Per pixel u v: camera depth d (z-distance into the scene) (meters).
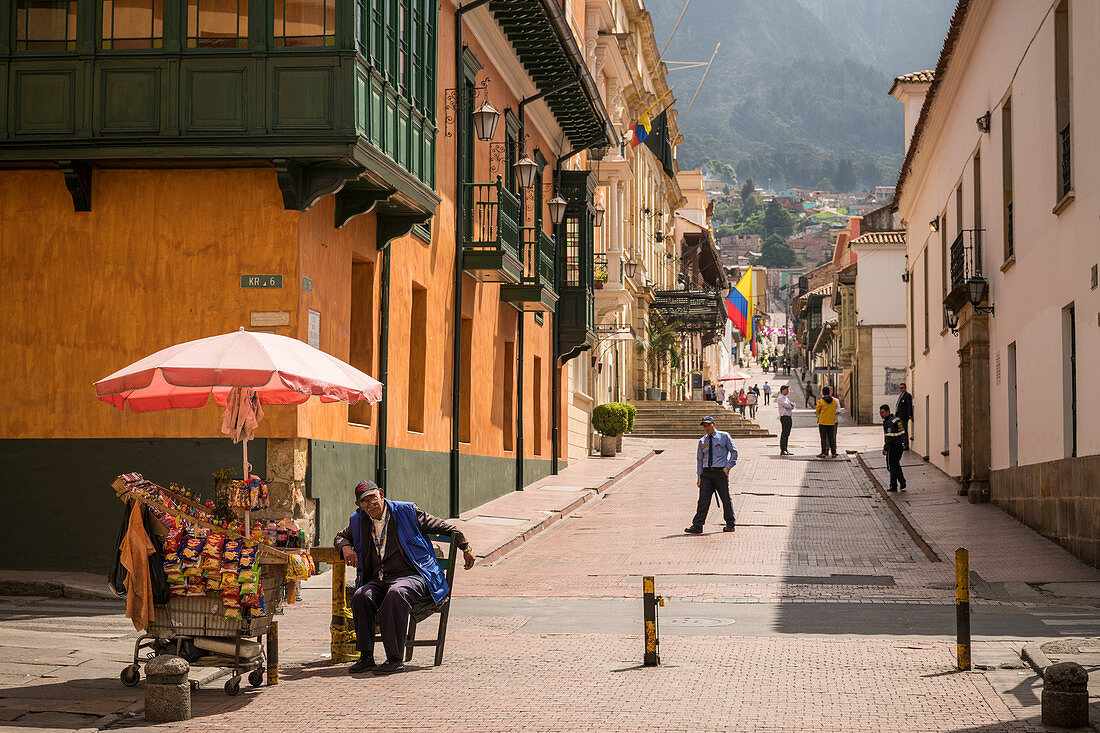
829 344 82.25
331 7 13.84
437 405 20.33
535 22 23.20
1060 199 17.48
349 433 16.12
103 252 14.41
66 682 8.55
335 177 14.16
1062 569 15.41
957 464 26.92
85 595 13.02
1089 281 15.90
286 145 13.70
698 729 7.20
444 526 9.80
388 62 15.44
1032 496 19.03
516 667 9.41
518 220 23.47
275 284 14.27
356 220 16.39
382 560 9.65
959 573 9.04
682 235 74.25
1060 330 17.48
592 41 37.28
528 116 26.48
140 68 13.84
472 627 11.80
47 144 13.82
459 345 21.25
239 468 14.16
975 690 8.20
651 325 53.47
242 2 13.91
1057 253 17.69
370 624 9.39
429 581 9.58
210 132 13.73
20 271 14.47
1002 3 21.59
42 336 14.41
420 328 19.70
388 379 17.64
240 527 8.70
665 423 45.00
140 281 14.38
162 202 14.41
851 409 60.56
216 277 14.32
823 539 19.27
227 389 9.95
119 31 13.91
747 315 103.38
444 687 8.65
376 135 14.82
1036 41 19.02
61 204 14.47
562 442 31.50
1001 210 22.00
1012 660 9.26
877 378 53.81
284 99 13.77
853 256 73.19
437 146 20.16
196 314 14.31
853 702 7.90
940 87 27.41
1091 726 7.05
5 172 14.50
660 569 16.19
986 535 18.61
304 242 14.47
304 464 14.49
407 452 18.55
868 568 16.16
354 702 8.16
